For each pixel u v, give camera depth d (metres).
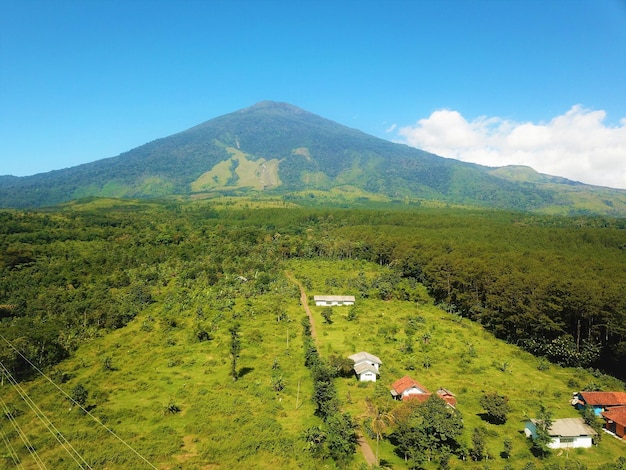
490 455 54.41
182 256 170.12
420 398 68.25
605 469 51.16
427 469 52.03
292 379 78.69
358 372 79.56
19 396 71.25
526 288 108.69
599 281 103.50
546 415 60.81
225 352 91.31
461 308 132.38
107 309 114.00
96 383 77.00
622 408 64.81
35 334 90.31
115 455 52.69
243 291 138.38
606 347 91.19
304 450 55.28
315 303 133.00
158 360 88.31
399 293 143.00
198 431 59.84
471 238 193.38
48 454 53.44
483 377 82.62
